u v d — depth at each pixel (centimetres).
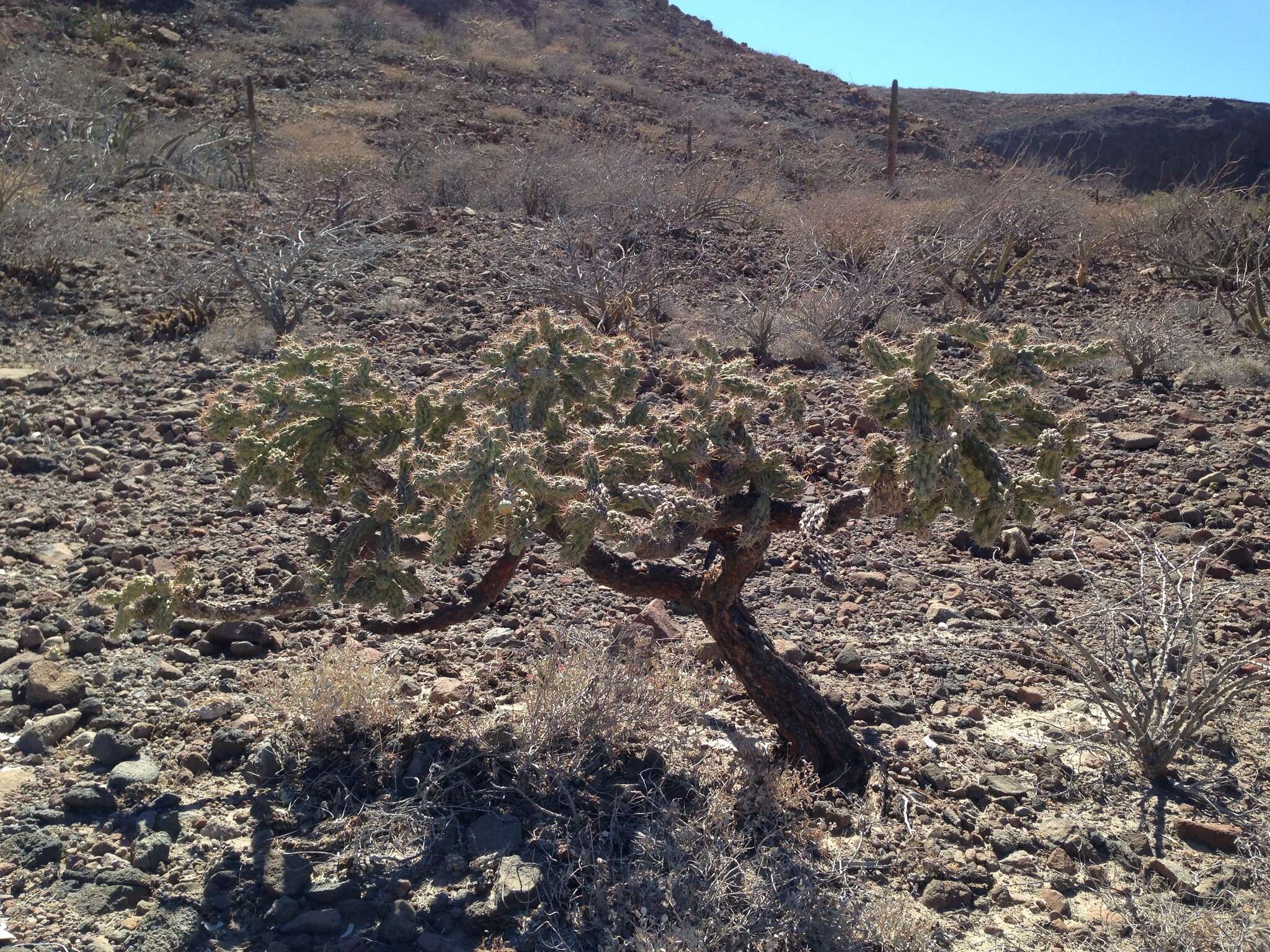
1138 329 1023
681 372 407
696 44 3978
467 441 383
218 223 1302
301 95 2306
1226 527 686
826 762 426
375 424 405
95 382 855
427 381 880
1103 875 381
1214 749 459
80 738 433
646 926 331
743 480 396
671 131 2620
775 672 424
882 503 378
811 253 1300
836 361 1023
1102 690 505
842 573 627
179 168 1529
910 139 3036
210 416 415
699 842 363
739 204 1627
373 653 494
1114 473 779
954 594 603
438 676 486
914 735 465
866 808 405
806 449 798
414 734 426
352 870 361
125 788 401
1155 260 1459
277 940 337
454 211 1503
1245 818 413
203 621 500
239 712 451
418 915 344
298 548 613
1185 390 969
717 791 390
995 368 369
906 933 337
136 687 470
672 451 391
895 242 1280
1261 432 850
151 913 345
